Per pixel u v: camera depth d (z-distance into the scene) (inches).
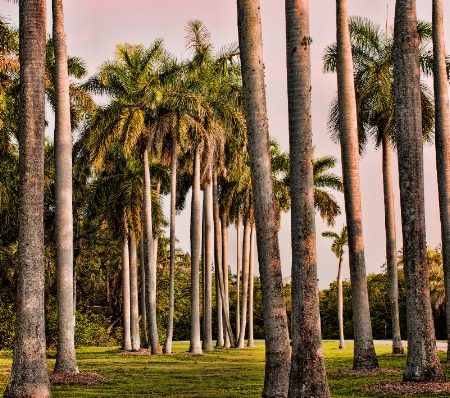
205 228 1753.2
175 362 1207.6
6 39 1160.8
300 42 572.1
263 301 580.4
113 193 1652.3
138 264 2198.6
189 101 1429.6
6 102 1279.5
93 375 857.5
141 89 1446.9
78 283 2161.7
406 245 740.7
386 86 1194.6
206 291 1733.5
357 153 937.5
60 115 927.7
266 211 584.1
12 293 1739.7
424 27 1224.8
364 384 746.2
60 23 930.7
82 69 1462.8
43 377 606.9
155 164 1761.8
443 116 1013.8
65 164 924.6
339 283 1892.2
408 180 745.0
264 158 589.6
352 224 920.9
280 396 561.3
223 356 1398.9
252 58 598.9
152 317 1470.2
